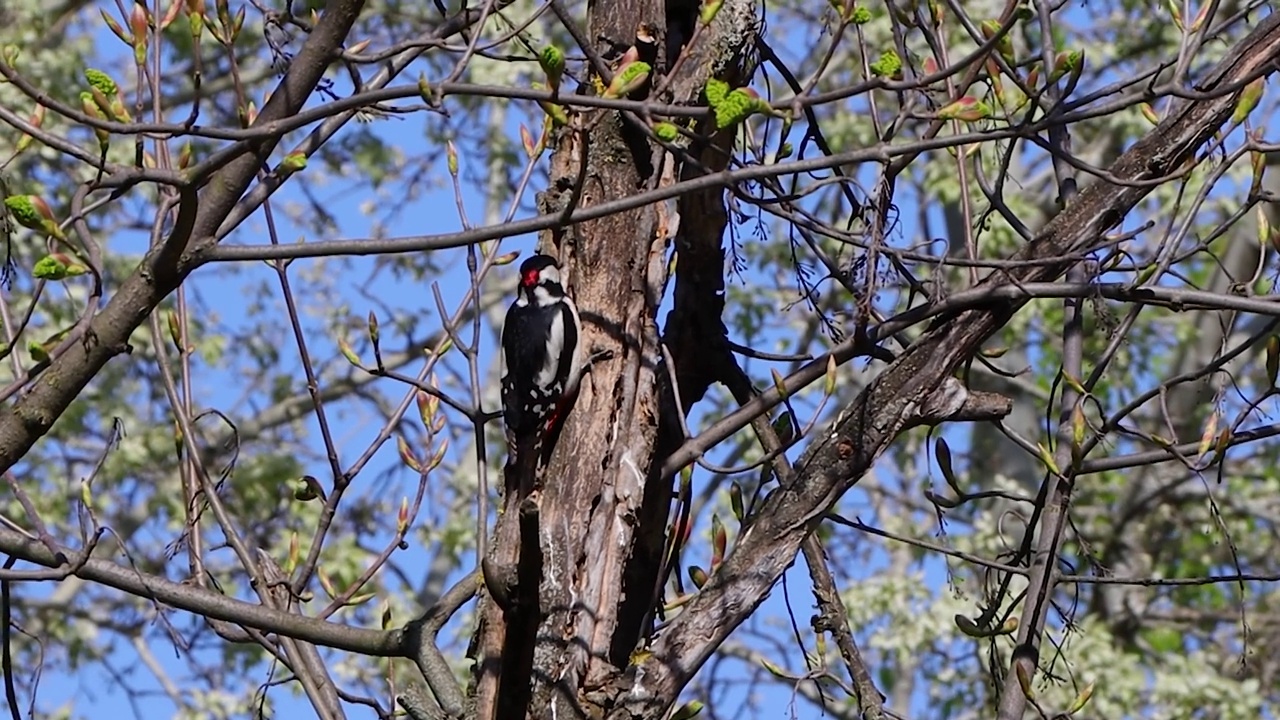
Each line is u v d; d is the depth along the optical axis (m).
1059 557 9.28
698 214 10.26
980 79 9.60
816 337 25.03
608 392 8.92
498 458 25.77
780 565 8.48
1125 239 8.59
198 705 22.08
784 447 8.43
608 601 8.40
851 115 22.98
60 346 7.32
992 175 21.16
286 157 7.22
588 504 8.61
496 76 23.75
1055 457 9.27
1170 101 9.57
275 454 25.44
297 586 9.23
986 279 9.06
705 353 10.50
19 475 24.53
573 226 9.48
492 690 8.27
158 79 7.93
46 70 22.64
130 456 24.08
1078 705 8.98
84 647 25.58
